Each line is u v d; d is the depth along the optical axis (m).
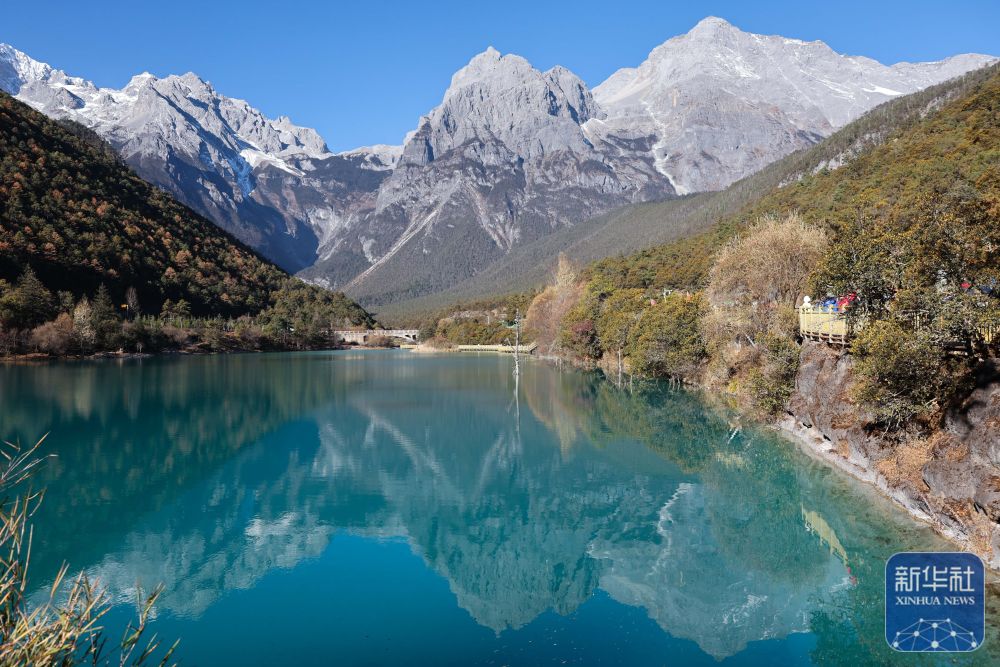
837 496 25.88
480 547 24.48
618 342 76.81
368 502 30.20
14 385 72.75
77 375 85.25
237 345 157.38
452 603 19.53
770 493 29.38
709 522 26.48
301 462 37.78
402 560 23.19
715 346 55.72
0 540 8.23
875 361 23.05
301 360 127.31
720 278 54.81
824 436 33.50
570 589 20.64
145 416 53.25
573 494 30.97
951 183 53.47
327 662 16.27
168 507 29.11
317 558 23.42
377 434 46.31
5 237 130.12
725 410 49.28
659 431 44.31
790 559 22.41
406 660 16.22
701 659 16.16
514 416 53.62
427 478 34.19
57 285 133.88
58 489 31.69
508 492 31.53
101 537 25.19
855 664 15.52
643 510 28.31
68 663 7.41
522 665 16.05
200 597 19.95
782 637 17.11
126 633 17.28
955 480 19.39
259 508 29.14
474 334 176.00
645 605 19.31
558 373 91.50
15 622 7.39
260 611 18.98
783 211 102.06
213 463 37.50
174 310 157.00
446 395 68.25
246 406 59.72
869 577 19.69
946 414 21.06
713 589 20.28
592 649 16.77
